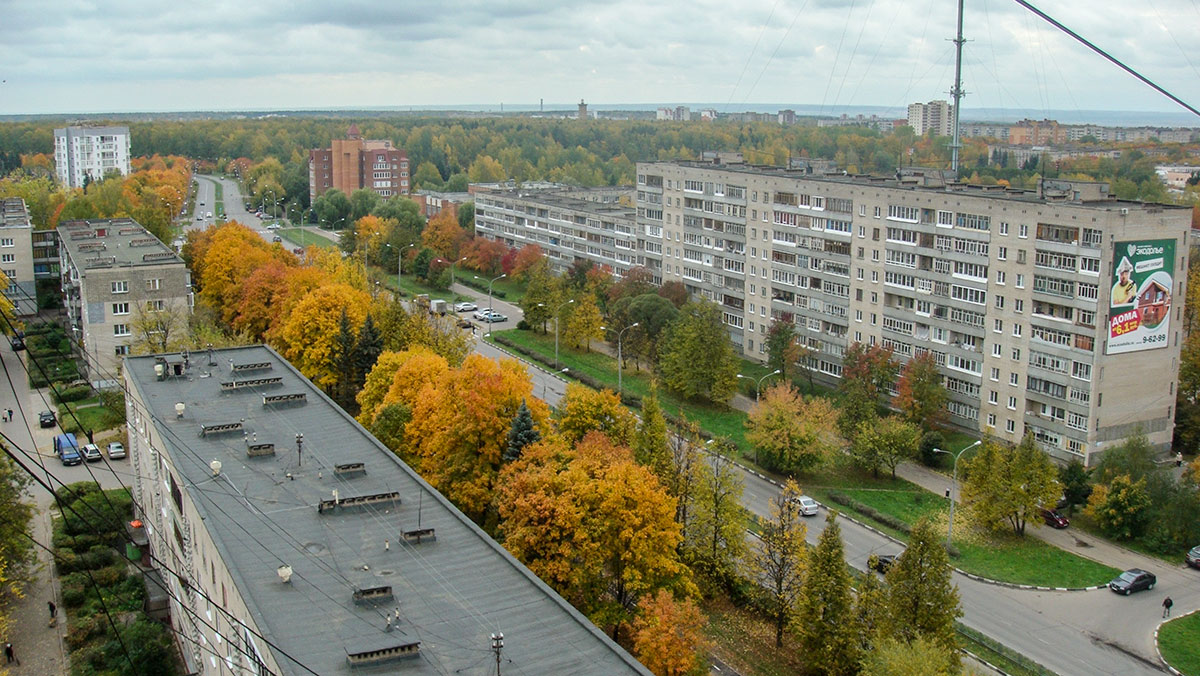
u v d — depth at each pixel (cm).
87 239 18200
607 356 18000
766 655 8356
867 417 12850
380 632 5409
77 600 9038
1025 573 10081
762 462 12575
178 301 15225
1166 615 9269
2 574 8612
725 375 14800
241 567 6059
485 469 9775
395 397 11406
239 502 7025
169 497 8275
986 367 13762
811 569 7775
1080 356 12469
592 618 7856
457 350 14612
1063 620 9162
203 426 8350
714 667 8162
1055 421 12888
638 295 18512
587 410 11275
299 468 7662
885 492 12062
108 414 13050
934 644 7044
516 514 8069
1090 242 12225
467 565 6188
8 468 9512
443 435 9894
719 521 9231
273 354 10794
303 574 6003
